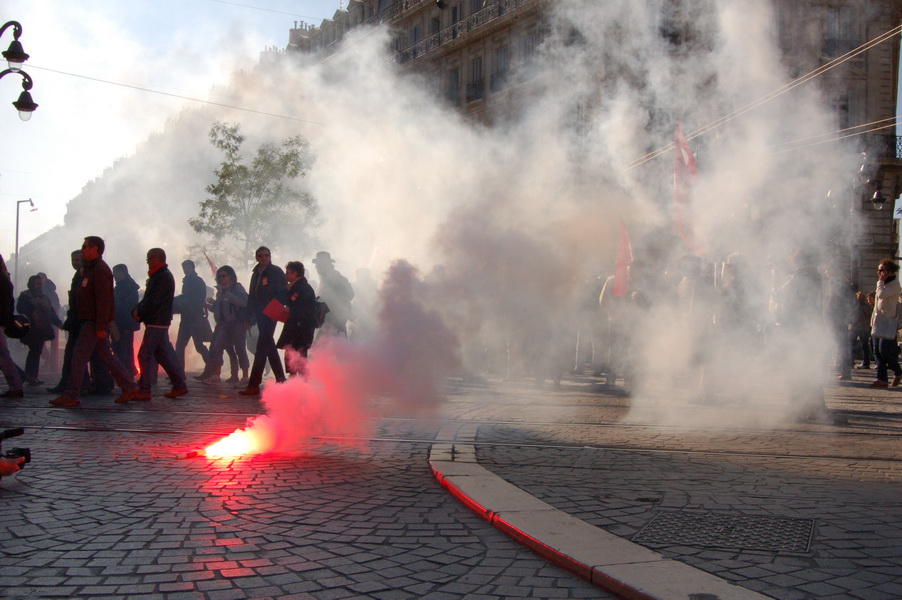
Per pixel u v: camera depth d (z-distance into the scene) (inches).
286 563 136.5
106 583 125.5
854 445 258.1
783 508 170.6
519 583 128.2
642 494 183.0
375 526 159.5
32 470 208.1
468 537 152.8
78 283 398.6
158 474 204.2
